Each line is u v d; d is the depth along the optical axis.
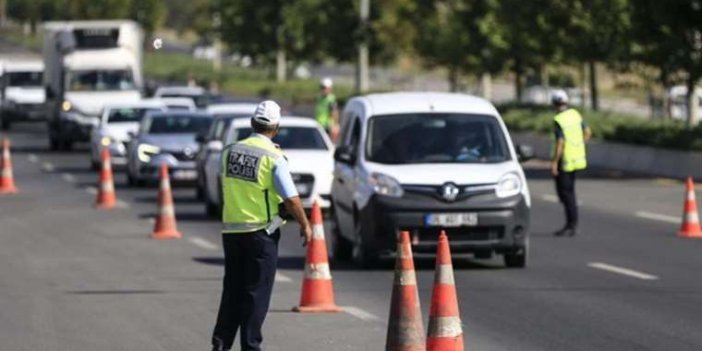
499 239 39.91
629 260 42.84
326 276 32.78
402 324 24.70
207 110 78.94
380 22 143.88
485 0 118.44
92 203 66.38
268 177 24.69
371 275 39.84
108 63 110.25
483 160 41.25
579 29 102.12
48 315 32.62
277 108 25.08
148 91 124.75
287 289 36.94
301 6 178.88
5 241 50.12
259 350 24.94
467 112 42.62
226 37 189.62
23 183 79.25
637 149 81.38
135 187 75.56
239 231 24.75
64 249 47.47
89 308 33.72
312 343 28.34
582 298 34.69
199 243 49.31
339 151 42.81
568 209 50.12
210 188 59.69
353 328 30.19
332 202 44.31
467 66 122.75
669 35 81.06
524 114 103.81
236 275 25.03
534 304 33.78
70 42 110.44
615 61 100.81
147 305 34.16
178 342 28.70
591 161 86.62
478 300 34.50
